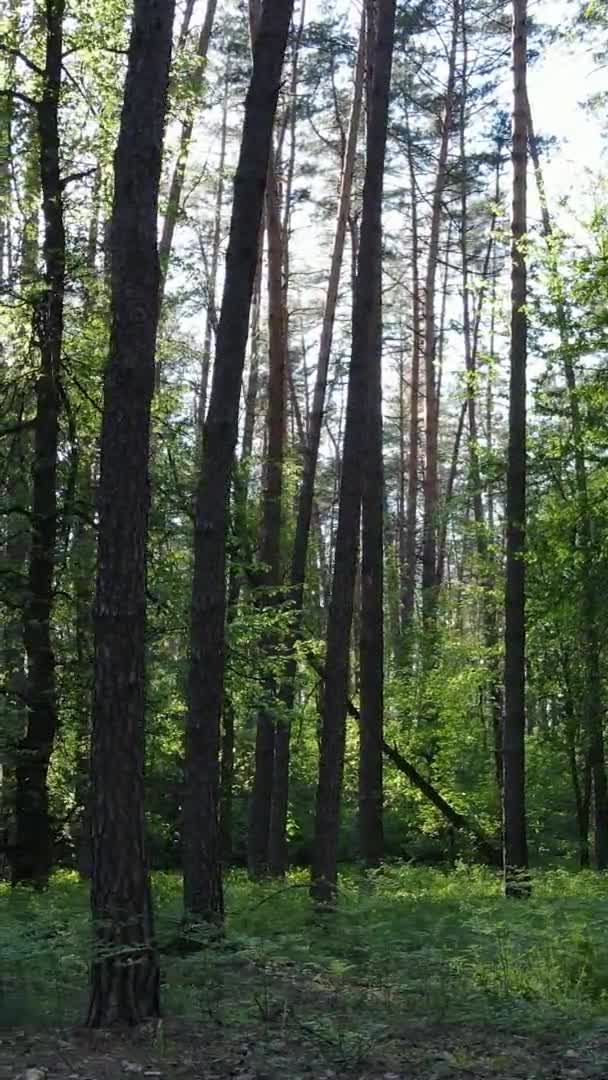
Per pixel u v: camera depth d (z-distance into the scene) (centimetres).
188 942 915
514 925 961
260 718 2088
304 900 1355
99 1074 636
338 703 1345
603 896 1296
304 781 3139
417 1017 787
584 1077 654
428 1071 662
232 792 2683
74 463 1495
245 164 1052
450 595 3478
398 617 3669
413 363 3491
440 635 2972
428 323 3041
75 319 1543
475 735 2967
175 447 1670
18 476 1505
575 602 1983
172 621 1627
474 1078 652
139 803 752
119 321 782
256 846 2073
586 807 2634
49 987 816
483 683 2775
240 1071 650
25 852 1477
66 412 1534
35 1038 714
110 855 742
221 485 1048
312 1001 813
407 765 2525
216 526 1043
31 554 1491
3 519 1540
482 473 2377
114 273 791
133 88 805
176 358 2205
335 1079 643
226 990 816
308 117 2877
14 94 1481
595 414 1922
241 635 1756
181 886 1641
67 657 1602
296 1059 677
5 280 1509
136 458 772
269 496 2094
